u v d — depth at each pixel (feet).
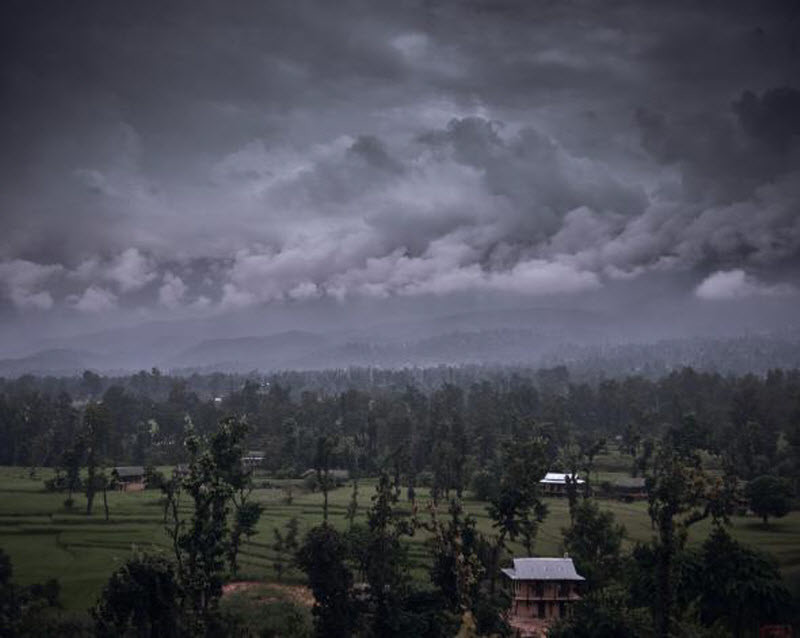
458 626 249.55
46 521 465.06
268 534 433.07
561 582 322.34
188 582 248.73
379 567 271.69
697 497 254.47
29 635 248.73
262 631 267.59
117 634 236.84
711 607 278.46
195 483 264.11
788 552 380.17
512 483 302.25
